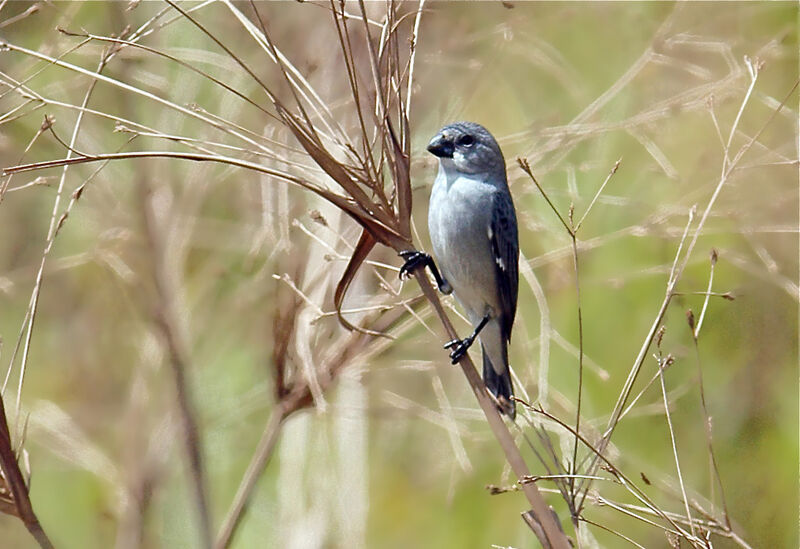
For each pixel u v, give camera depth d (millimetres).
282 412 10023
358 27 10719
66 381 13492
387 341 10312
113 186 11492
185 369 10828
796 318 13320
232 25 11273
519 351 12648
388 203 7664
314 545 11484
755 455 13461
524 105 13289
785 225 11500
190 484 10797
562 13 13172
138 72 11125
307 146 7371
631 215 12484
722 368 13531
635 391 12867
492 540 12789
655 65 12828
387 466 13508
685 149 12469
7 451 7133
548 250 12500
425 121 11812
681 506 12367
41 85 11312
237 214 12477
